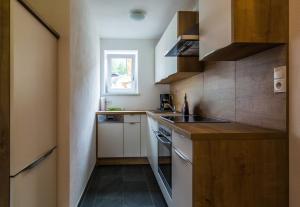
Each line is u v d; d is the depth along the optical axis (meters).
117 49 4.45
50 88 1.83
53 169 1.92
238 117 1.90
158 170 2.82
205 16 1.80
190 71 2.70
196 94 2.93
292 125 1.32
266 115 1.54
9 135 1.24
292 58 1.32
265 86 1.54
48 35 1.77
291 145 1.33
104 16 3.37
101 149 3.94
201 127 1.62
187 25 2.53
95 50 3.66
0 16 1.22
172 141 1.95
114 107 4.37
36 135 1.54
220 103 2.23
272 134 1.35
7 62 1.23
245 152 1.35
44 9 2.00
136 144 4.00
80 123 2.50
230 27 1.37
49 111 1.81
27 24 1.40
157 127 2.82
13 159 1.24
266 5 1.36
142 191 2.86
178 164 1.74
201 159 1.33
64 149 2.02
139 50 4.49
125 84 4.58
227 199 1.34
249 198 1.35
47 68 1.75
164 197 2.46
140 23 3.64
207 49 1.75
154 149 3.14
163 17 3.40
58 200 2.02
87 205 2.49
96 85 3.86
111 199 2.63
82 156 2.64
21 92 1.32
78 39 2.38
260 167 1.35
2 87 1.23
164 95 4.33
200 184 1.33
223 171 1.34
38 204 1.59
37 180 1.57
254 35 1.35
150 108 4.51
